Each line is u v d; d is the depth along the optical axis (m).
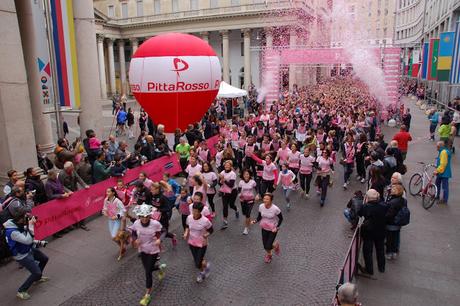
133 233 8.29
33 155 11.18
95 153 12.73
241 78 55.62
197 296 6.97
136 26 58.34
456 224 9.89
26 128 10.93
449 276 7.49
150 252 6.71
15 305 6.74
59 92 14.47
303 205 11.55
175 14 55.66
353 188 13.18
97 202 10.55
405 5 90.44
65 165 9.98
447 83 31.86
